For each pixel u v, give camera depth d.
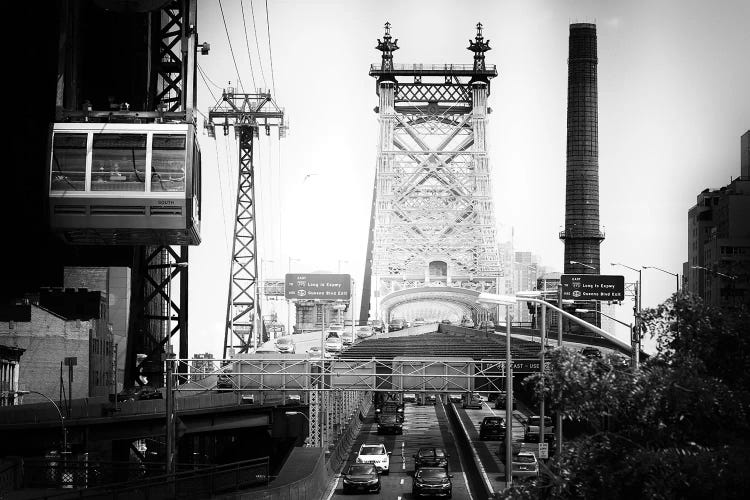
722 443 31.92
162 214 73.56
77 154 73.94
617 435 32.69
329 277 143.88
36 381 98.94
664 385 32.34
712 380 32.81
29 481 50.84
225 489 51.94
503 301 47.97
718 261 181.75
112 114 75.25
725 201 193.00
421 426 119.69
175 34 86.19
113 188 73.56
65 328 99.94
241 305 154.50
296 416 97.25
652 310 35.56
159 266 93.81
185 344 94.56
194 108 79.56
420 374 76.44
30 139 106.19
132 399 88.19
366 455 77.50
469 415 128.38
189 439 99.81
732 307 36.19
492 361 76.12
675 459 30.58
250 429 96.25
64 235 76.81
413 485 66.94
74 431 76.88
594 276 105.50
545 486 33.28
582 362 32.91
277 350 126.94
